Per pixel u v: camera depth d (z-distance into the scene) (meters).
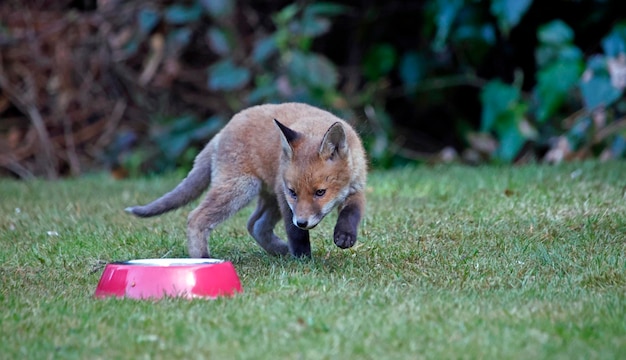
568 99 18.20
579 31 18.78
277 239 10.15
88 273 8.84
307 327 6.49
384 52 19.50
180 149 18.75
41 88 19.81
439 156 19.20
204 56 20.67
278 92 18.23
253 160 9.55
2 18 19.84
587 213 10.84
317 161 8.89
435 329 6.45
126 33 19.75
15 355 6.01
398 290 7.79
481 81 19.36
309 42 19.17
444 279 8.26
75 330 6.56
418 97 20.02
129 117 20.19
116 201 13.83
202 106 20.48
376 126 19.05
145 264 8.00
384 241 9.97
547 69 17.27
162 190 15.20
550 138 18.38
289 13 18.55
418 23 20.23
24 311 7.15
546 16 18.97
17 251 9.94
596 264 8.47
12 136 19.58
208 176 10.16
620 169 14.80
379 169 18.17
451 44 19.33
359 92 20.45
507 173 15.23
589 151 17.30
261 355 5.90
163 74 20.20
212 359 5.86
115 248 10.05
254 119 9.79
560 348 5.99
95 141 19.97
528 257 8.95
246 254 9.89
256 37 20.22
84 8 20.70
